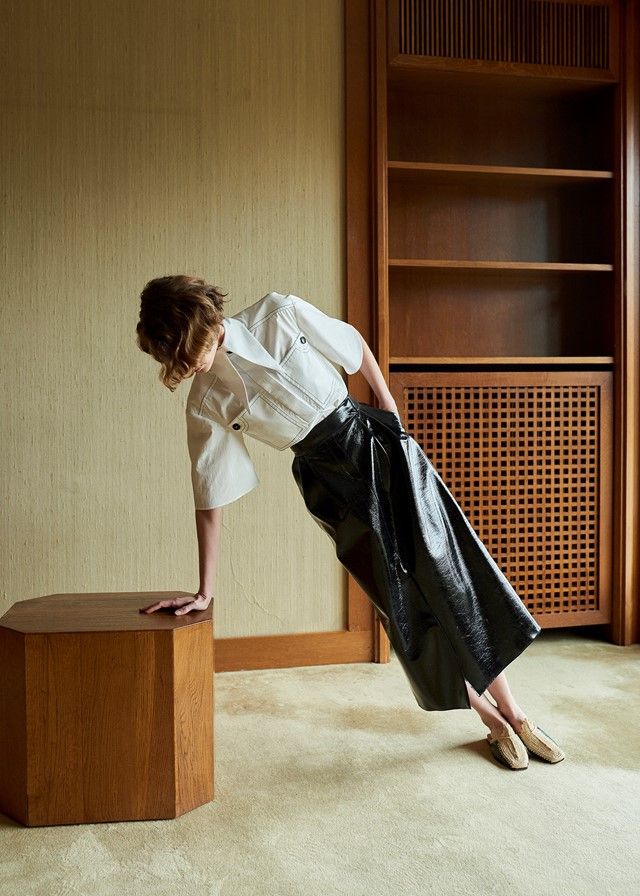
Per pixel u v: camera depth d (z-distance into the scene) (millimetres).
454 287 3674
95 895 1752
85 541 3113
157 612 2207
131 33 3055
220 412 2188
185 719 2084
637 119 3486
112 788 2049
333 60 3211
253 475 2275
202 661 2129
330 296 3246
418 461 2311
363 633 3322
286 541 3264
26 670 2002
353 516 2246
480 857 1878
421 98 3607
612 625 3570
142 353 3107
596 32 3447
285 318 2148
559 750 2369
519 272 3582
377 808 2113
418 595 2277
